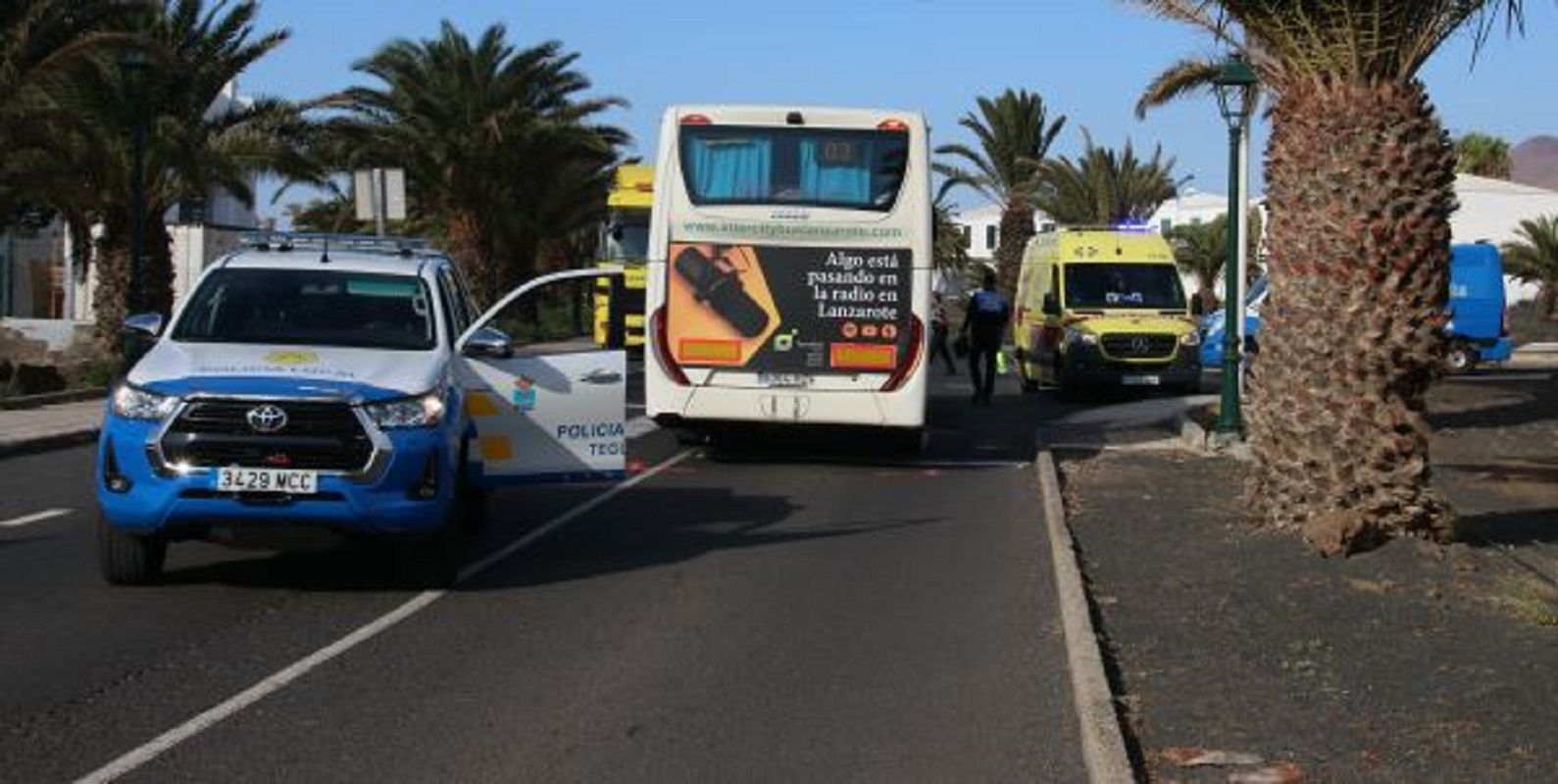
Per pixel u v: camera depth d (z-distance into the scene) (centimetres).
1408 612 903
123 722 696
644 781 626
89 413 2075
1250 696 735
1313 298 1104
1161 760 638
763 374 1672
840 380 1672
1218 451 1847
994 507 1435
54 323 3058
